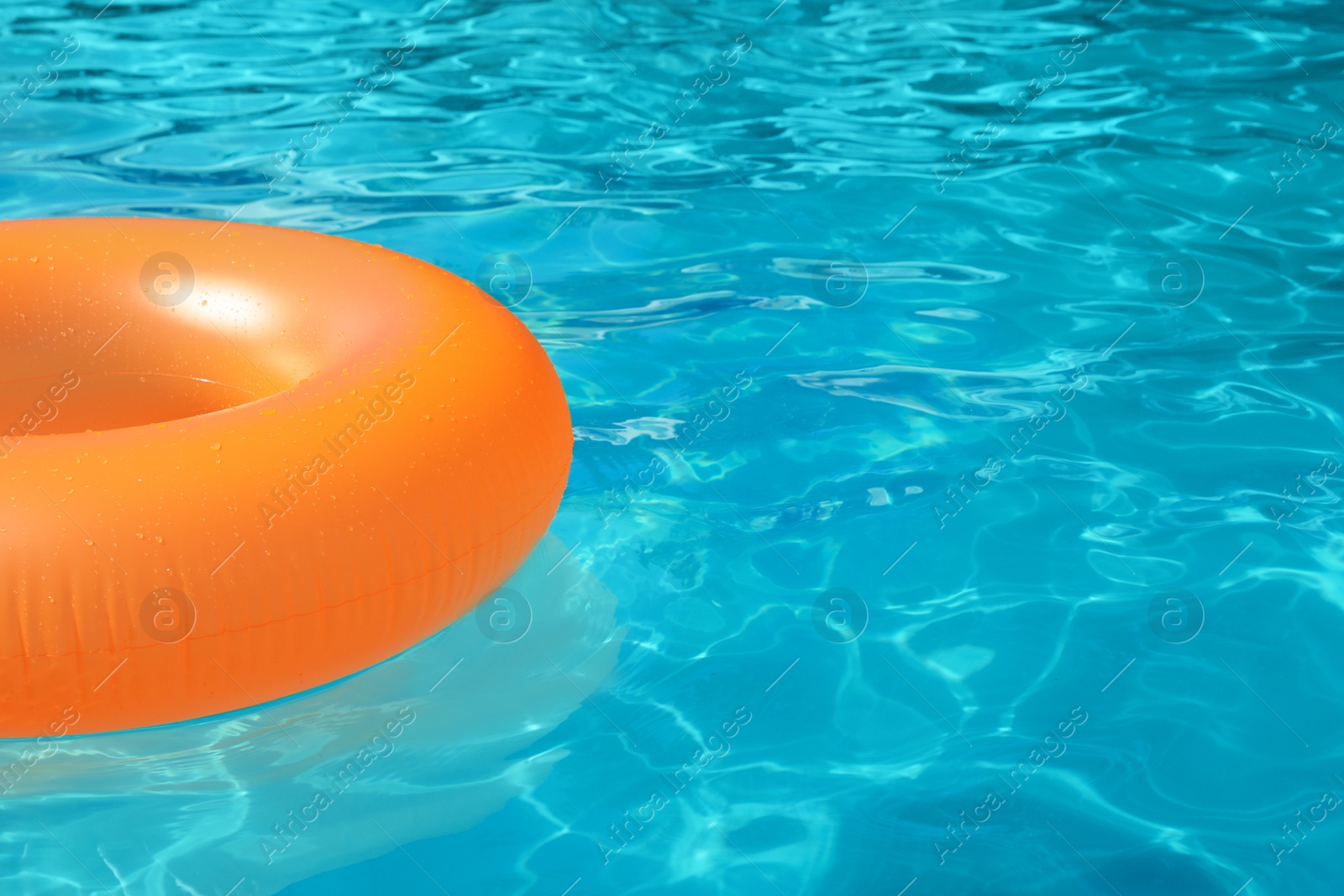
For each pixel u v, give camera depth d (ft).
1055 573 8.29
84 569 5.49
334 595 5.97
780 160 15.52
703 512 8.86
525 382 7.17
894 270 12.75
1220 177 14.96
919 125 16.58
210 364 7.80
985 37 19.69
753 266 12.76
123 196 13.79
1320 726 7.01
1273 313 11.95
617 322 11.53
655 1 20.93
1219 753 6.80
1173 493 9.15
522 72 18.20
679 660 7.45
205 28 19.63
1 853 5.94
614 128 16.39
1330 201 14.39
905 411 10.18
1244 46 18.94
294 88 17.40
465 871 5.97
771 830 6.24
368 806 6.32
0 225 8.15
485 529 6.57
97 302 7.84
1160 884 5.93
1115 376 10.77
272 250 7.94
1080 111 16.92
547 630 7.64
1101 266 12.92
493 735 6.82
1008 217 14.02
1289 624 7.82
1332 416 10.17
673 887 5.89
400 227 13.34
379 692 7.07
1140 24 19.93
